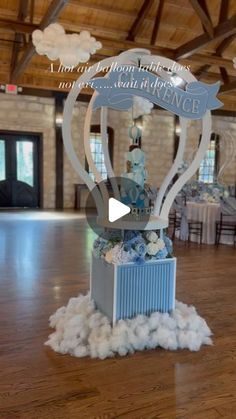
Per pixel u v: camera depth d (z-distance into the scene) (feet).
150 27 22.98
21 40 22.47
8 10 19.80
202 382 6.05
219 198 18.79
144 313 7.59
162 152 33.91
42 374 6.17
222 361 6.73
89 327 7.35
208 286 11.15
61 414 5.16
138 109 8.52
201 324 7.80
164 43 24.09
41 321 8.25
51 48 11.27
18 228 20.22
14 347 7.06
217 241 18.12
